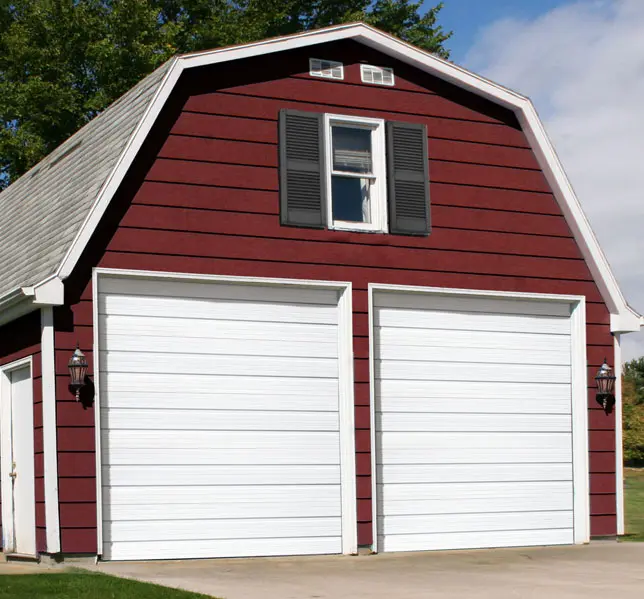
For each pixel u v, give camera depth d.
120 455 12.27
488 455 14.30
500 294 14.46
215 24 29.98
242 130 13.30
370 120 14.06
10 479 13.45
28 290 11.66
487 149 14.70
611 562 12.20
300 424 13.21
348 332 13.50
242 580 10.48
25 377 13.08
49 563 11.67
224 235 12.99
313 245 13.47
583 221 14.93
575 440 14.85
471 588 9.87
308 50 13.86
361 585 10.10
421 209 14.12
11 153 26.72
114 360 12.36
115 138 13.34
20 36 27.11
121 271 12.38
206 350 12.84
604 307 15.18
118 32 27.62
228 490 12.75
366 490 13.35
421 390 13.99
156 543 12.33
